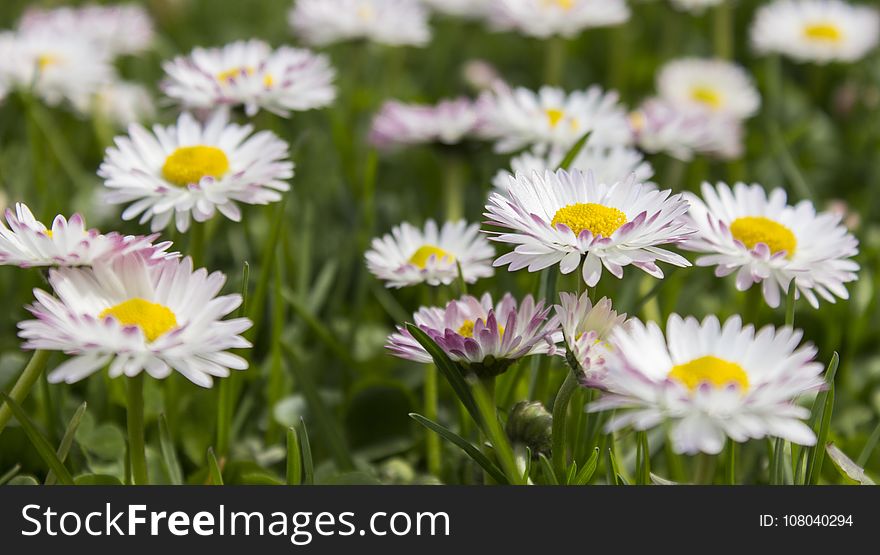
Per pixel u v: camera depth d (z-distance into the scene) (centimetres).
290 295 31
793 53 48
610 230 26
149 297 25
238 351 30
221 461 29
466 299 26
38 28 37
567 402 26
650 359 24
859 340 33
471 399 26
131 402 26
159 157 29
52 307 24
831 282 28
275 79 31
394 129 34
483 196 37
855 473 26
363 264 34
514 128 34
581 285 26
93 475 27
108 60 42
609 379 24
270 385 30
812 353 24
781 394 23
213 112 32
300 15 41
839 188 44
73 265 25
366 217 35
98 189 37
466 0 52
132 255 25
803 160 44
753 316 29
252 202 28
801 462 27
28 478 26
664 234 25
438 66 53
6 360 30
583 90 53
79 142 43
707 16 59
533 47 55
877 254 35
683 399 23
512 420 26
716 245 27
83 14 43
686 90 46
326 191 39
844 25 49
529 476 26
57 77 36
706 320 24
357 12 41
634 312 30
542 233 25
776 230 28
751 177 44
